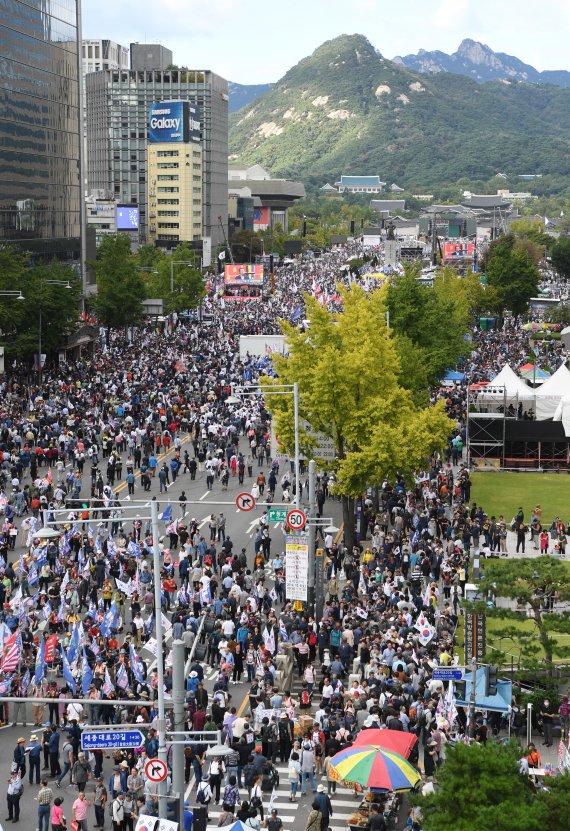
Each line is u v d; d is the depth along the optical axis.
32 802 38.22
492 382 101.44
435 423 68.50
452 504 78.88
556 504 84.25
